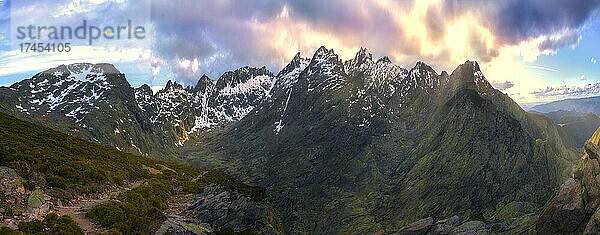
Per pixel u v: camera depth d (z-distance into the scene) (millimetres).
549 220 68062
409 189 187500
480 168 170500
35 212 30250
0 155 37125
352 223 159250
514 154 168250
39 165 39219
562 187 68812
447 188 166875
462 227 122812
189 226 43875
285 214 107750
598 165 60844
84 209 35031
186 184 71750
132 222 36062
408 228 135000
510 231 110250
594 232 53969
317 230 138250
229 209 58312
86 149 74250
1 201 28828
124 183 55281
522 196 140875
